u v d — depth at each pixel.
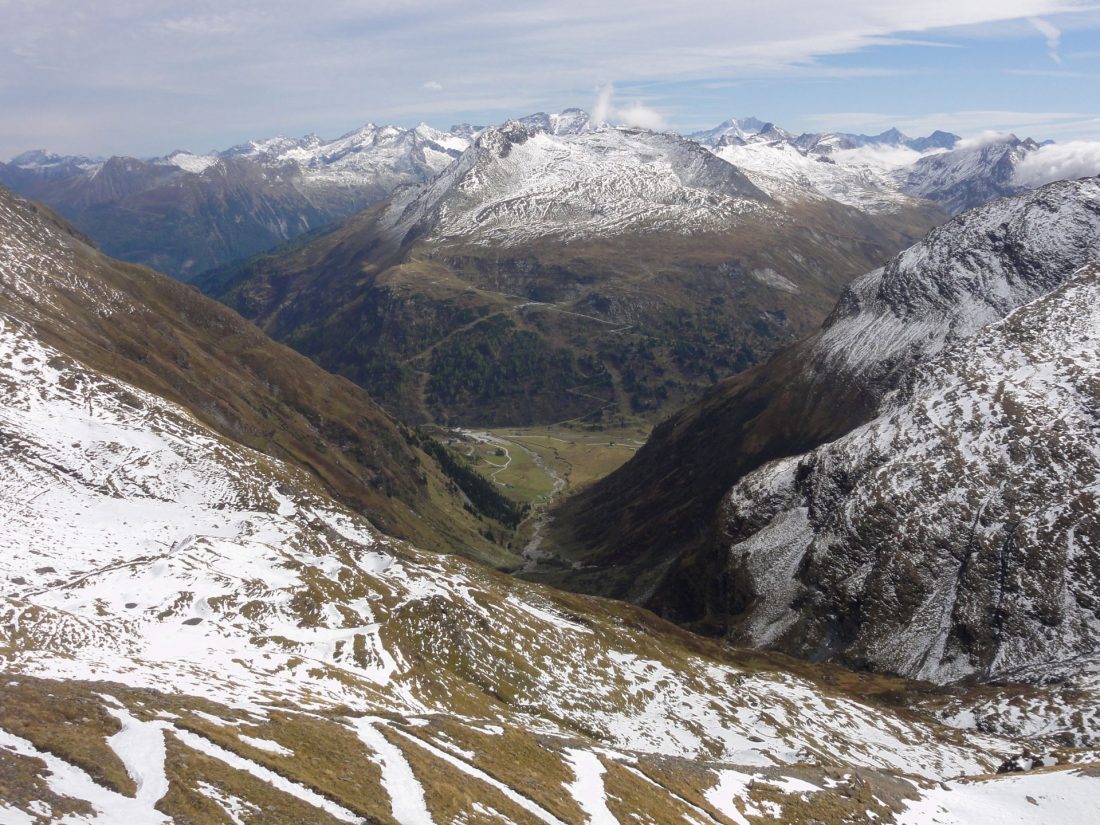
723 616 191.12
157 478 130.12
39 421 130.50
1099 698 122.94
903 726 124.62
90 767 41.66
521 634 114.56
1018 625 146.88
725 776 80.25
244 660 78.81
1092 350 184.62
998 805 86.00
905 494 176.12
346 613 99.31
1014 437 173.62
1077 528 152.25
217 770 45.19
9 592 83.94
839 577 173.25
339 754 54.16
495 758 64.06
